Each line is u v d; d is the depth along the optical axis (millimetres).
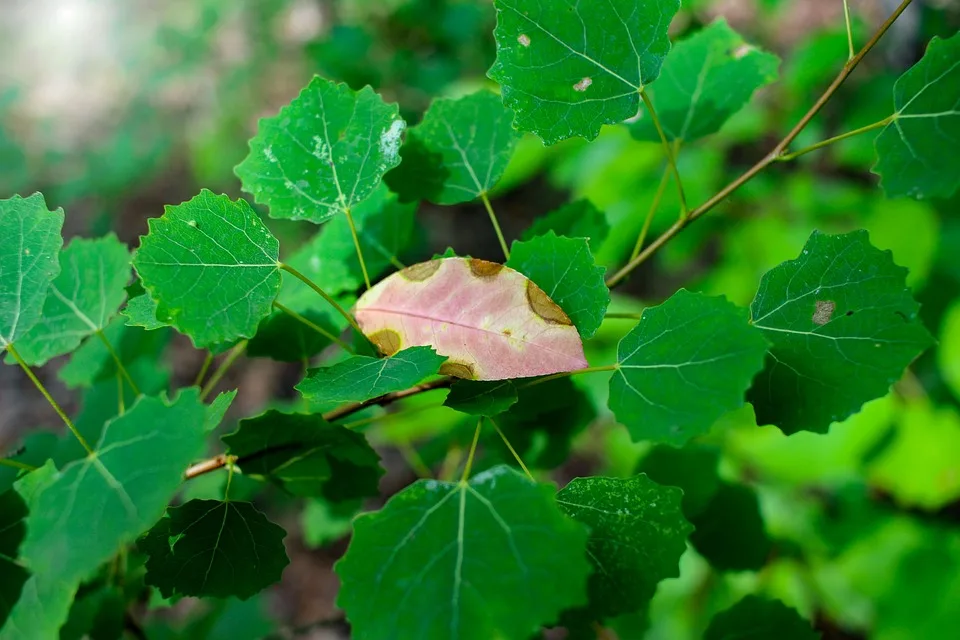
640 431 361
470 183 445
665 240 428
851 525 704
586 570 349
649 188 823
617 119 404
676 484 487
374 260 459
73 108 1658
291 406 705
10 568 366
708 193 820
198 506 401
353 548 360
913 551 665
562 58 400
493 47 1175
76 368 489
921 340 378
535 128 401
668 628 675
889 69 864
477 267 401
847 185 841
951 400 730
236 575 404
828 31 821
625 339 379
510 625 346
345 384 372
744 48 472
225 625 626
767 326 395
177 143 1551
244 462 425
